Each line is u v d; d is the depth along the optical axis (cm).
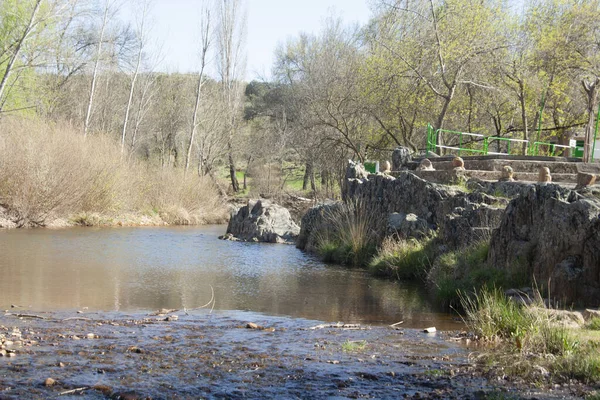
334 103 3684
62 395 519
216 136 5103
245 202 4512
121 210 3148
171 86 5759
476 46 2842
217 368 611
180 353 665
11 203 2683
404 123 3469
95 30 4653
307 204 4106
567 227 930
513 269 1020
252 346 709
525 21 3119
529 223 1042
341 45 4956
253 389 549
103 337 732
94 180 2952
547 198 1009
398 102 3262
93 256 1636
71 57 3734
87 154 2947
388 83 3198
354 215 1831
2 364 599
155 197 3441
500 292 959
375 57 3334
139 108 4784
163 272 1377
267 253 1898
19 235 2205
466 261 1143
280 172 5203
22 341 693
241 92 5597
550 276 929
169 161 4506
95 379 562
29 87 3562
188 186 3600
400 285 1260
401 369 624
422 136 3688
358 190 1898
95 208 2972
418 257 1358
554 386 570
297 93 5200
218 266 1523
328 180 4469
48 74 4222
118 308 948
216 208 3719
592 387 569
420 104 3188
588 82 2723
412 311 984
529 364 642
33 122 3003
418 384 575
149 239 2273
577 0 3072
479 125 3519
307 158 4391
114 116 4903
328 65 4450
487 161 1858
